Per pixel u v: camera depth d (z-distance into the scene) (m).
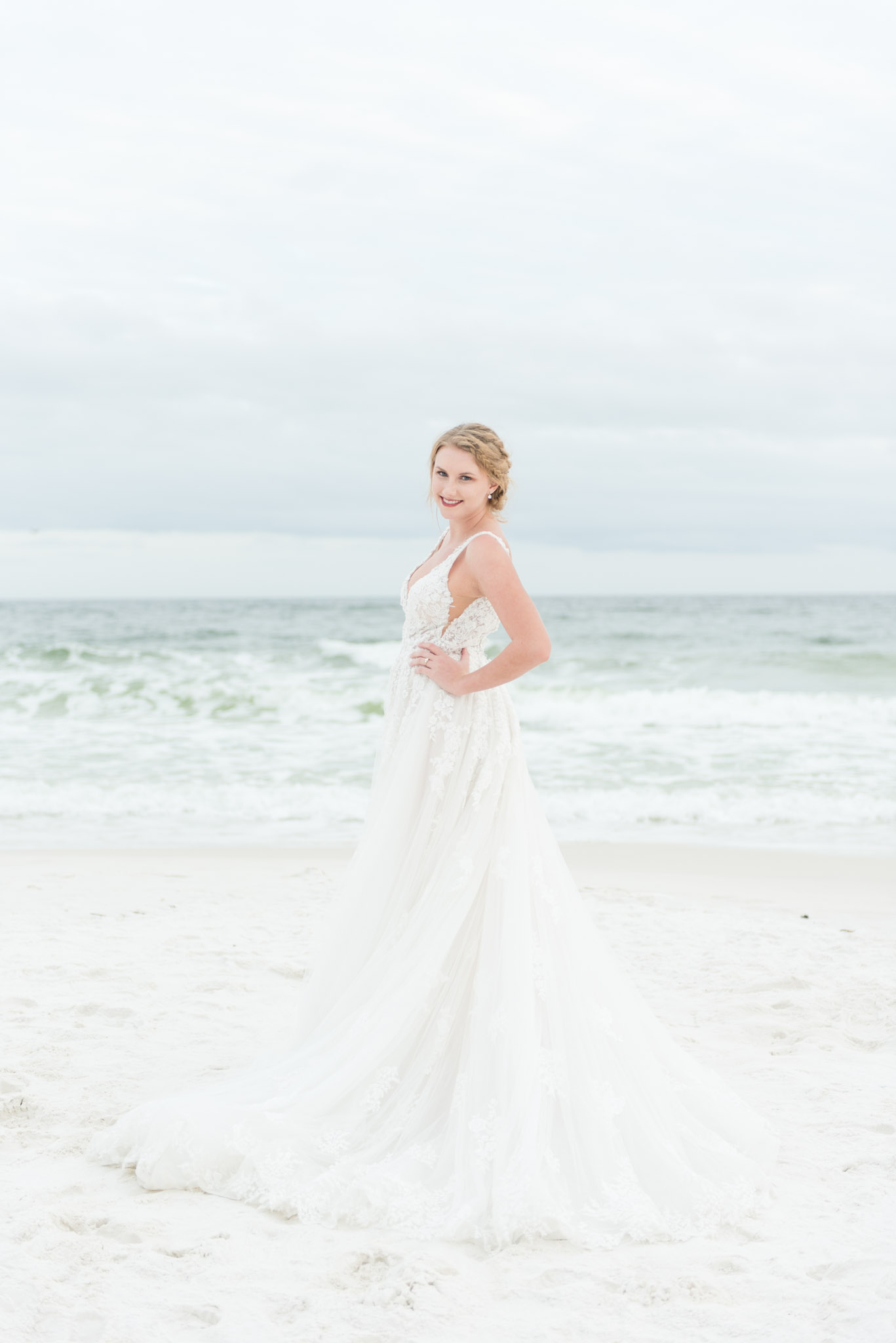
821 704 18.27
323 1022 3.38
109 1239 2.79
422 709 3.42
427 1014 3.20
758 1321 2.41
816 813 10.91
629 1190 2.92
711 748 14.81
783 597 68.31
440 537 3.70
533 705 18.58
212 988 5.30
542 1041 3.12
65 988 5.26
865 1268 2.63
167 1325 2.38
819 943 6.38
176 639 36.94
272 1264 2.65
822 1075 4.14
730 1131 3.33
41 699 19.38
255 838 10.04
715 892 7.89
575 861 8.98
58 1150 3.34
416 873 3.34
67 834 10.22
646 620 42.62
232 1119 3.10
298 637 37.41
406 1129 3.09
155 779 12.77
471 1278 2.59
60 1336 2.35
